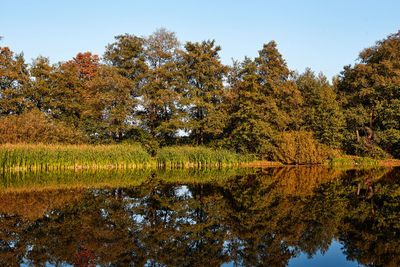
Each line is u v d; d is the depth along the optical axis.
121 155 23.77
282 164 27.77
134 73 32.59
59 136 27.50
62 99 32.53
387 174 19.75
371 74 32.03
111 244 6.46
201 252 6.07
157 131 30.81
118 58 31.97
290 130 31.09
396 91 30.38
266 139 28.73
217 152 26.61
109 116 29.02
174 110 30.58
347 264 5.48
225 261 5.62
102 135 29.86
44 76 33.16
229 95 30.67
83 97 33.62
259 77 31.41
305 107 33.03
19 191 12.49
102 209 9.42
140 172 20.41
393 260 5.63
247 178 17.38
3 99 30.23
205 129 29.95
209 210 9.43
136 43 31.86
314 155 27.27
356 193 12.45
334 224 7.95
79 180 15.95
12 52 32.81
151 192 12.52
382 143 31.81
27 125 25.67
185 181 15.96
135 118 29.75
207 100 31.19
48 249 6.18
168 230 7.43
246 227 7.69
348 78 34.81
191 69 30.92
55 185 14.20
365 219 8.42
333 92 34.78
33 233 7.10
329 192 12.64
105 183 14.98
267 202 10.64
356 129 32.28
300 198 11.39
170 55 31.75
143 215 8.78
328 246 6.37
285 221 8.27
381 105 30.72
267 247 6.34
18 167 20.52
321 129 30.25
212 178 17.31
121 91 28.58
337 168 24.48
